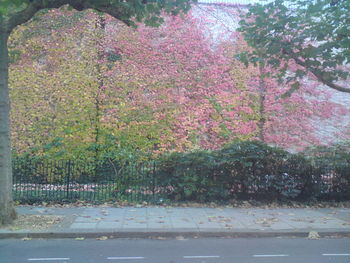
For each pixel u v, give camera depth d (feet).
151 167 33.76
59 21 44.39
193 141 45.75
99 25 45.21
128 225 25.05
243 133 47.26
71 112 43.47
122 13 27.71
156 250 20.93
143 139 44.55
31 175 33.91
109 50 45.29
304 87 49.88
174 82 46.01
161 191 33.71
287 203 33.96
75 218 26.84
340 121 50.78
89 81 43.93
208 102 46.75
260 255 20.17
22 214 27.68
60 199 32.50
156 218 27.27
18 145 42.50
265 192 34.19
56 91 43.52
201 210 30.48
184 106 45.96
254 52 33.27
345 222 27.32
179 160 33.09
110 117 44.04
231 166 33.83
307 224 26.48
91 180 35.09
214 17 49.42
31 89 43.14
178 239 23.48
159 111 45.11
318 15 31.96
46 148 41.04
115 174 34.24
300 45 32.22
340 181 35.32
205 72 47.06
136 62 45.44
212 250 21.03
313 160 35.42
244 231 24.31
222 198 33.65
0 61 24.58
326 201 35.01
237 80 47.98
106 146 43.32
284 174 34.40
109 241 22.77
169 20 46.96
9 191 25.21
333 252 20.94
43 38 43.88
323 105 50.42
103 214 28.32
